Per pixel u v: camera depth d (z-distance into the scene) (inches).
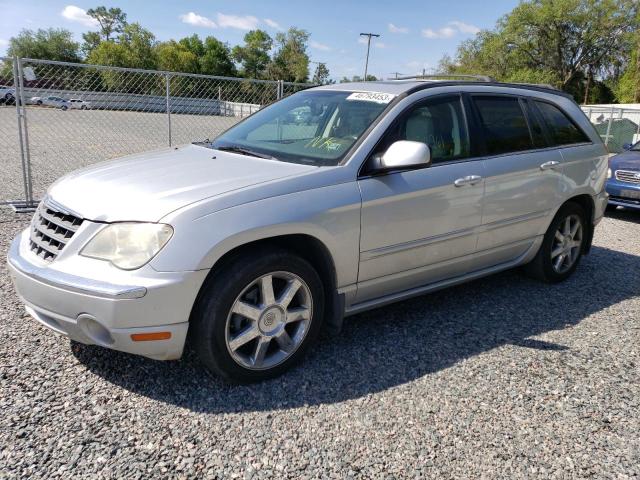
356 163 128.1
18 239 128.2
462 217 149.0
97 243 105.0
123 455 94.0
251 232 108.9
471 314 164.9
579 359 138.3
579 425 110.0
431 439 103.3
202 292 108.6
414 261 141.6
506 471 95.6
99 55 2790.4
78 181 125.3
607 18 1844.2
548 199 176.2
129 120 426.6
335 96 157.4
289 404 112.3
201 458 94.6
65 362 122.9
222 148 151.2
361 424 106.7
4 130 651.5
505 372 129.9
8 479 86.5
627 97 1815.9
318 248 123.9
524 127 173.3
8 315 144.6
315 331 126.3
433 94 149.5
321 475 92.2
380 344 141.6
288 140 147.7
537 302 177.5
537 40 1963.6
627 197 324.5
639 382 127.9
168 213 104.3
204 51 3294.8
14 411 103.7
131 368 122.1
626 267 224.8
